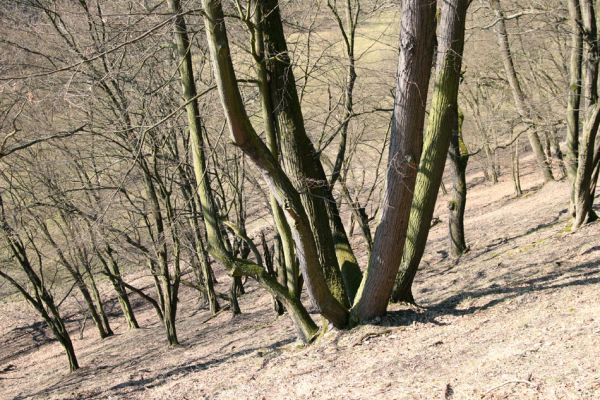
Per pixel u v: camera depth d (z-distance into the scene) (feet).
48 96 31.37
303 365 27.53
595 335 20.38
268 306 64.03
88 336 80.18
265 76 28.86
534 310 26.04
